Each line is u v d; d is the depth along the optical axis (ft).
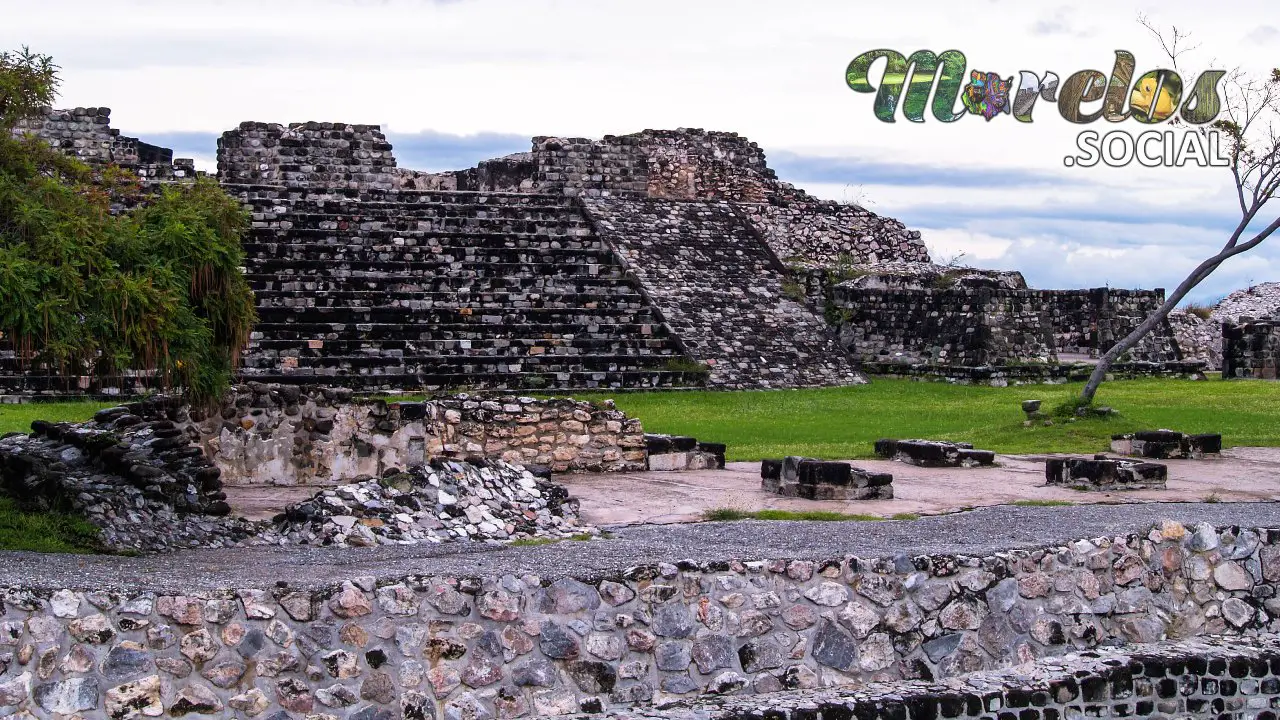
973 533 42.29
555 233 126.52
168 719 31.48
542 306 114.52
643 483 61.52
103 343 44.50
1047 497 57.47
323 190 122.62
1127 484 59.67
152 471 49.37
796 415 93.09
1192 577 39.40
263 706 32.01
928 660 36.35
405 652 32.94
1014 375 114.01
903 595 36.42
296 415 61.26
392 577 33.40
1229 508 49.75
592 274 121.08
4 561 38.32
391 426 62.39
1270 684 37.27
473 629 33.40
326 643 32.53
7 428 74.18
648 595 34.65
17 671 30.81
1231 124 86.38
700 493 58.34
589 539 45.29
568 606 34.04
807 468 56.85
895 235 144.46
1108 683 36.22
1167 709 36.73
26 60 49.16
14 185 44.96
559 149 136.67
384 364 102.58
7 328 42.78
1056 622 37.68
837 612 35.88
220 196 50.67
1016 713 35.14
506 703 33.37
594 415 65.46
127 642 31.48
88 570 36.60
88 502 46.32
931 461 68.39
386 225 120.26
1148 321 84.74
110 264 44.57
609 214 130.41
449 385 102.06
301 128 128.06
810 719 33.50
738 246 131.95
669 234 130.52
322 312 106.63
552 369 106.42
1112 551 38.75
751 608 35.29
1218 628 39.34
